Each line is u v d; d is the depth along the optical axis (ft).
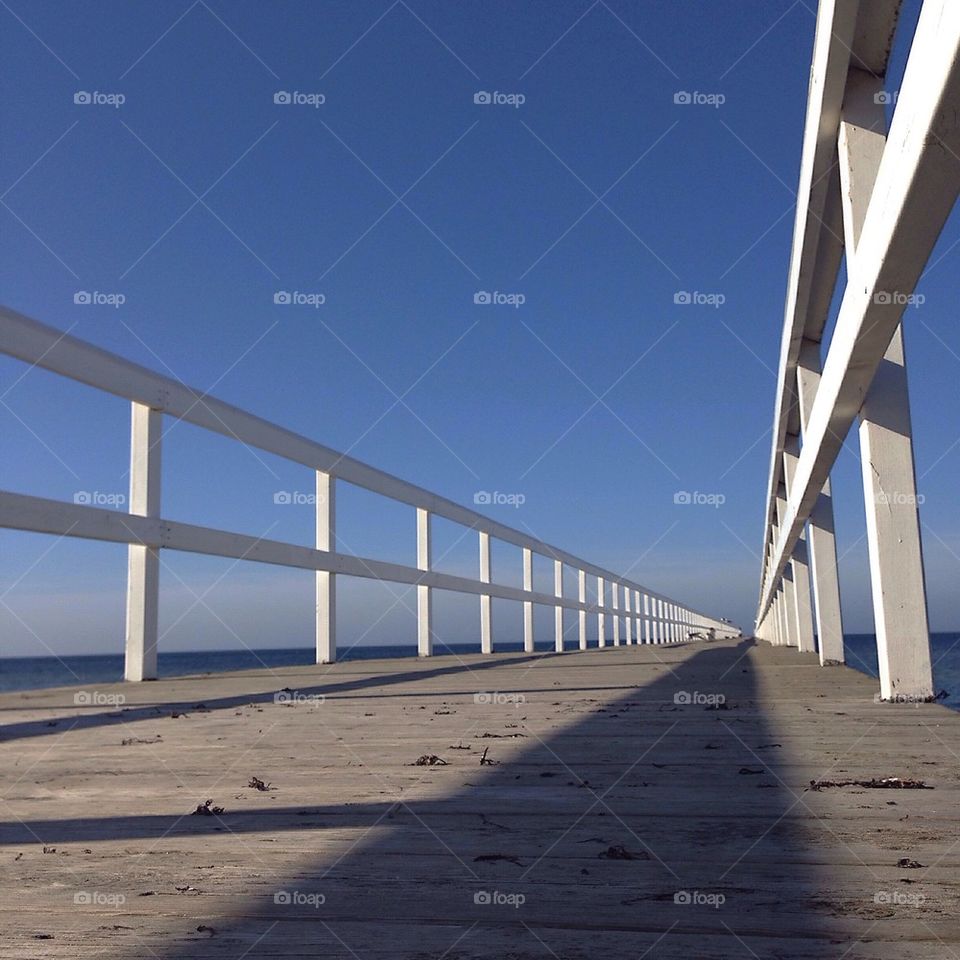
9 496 13.94
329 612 26.43
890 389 11.96
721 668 23.50
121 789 7.03
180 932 3.81
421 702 14.25
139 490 18.06
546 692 15.96
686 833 5.33
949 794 6.28
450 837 5.33
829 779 6.89
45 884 4.51
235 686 17.93
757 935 3.66
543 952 3.52
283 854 5.01
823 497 23.68
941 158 6.34
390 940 3.68
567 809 6.03
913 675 12.03
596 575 59.26
